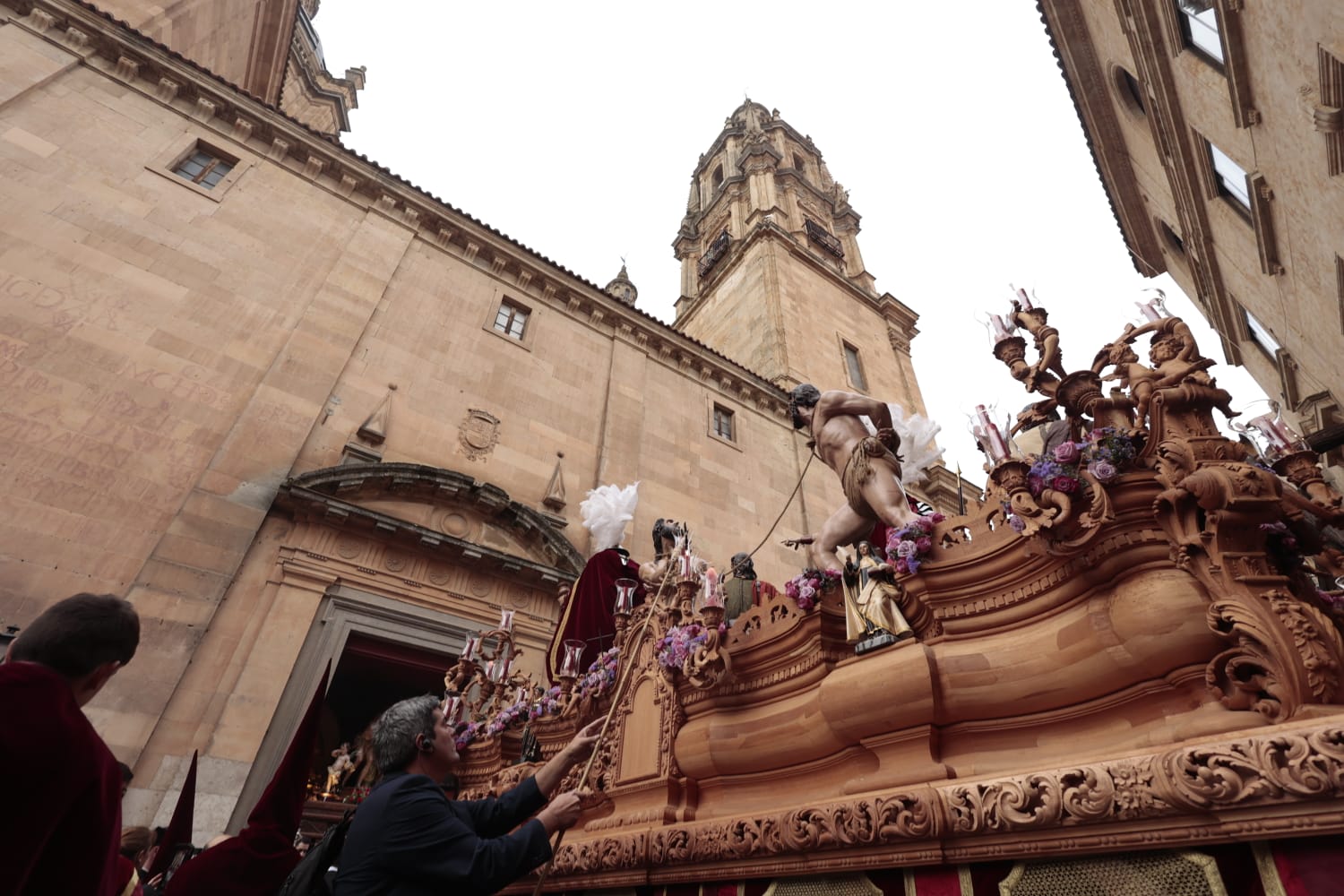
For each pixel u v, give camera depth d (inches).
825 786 118.6
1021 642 97.4
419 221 573.3
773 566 590.2
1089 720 91.7
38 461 320.8
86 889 64.9
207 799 289.4
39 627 74.5
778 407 736.3
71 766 62.9
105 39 470.9
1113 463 88.7
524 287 617.3
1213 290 590.9
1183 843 69.9
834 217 1328.7
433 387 492.1
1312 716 66.9
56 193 398.3
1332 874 60.6
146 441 357.1
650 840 130.7
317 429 422.0
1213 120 415.5
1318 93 294.4
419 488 426.9
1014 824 80.9
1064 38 580.7
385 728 108.4
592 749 120.2
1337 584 112.7
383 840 85.7
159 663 307.0
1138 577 86.4
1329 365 442.9
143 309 394.9
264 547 366.3
